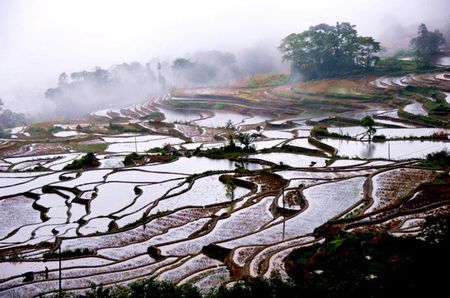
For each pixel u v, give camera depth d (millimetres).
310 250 36438
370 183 53812
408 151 71062
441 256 29219
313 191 52906
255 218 46594
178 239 42688
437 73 148125
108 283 34156
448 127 90500
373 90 136250
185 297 28922
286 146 78375
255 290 28469
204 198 54875
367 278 29031
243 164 70500
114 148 97250
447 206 44062
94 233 45562
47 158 89500
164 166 71812
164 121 137500
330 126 104250
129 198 56781
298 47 159875
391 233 37219
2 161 88500
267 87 167750
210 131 112500
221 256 38344
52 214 53000
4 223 51125
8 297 33156
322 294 27781
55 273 37000
